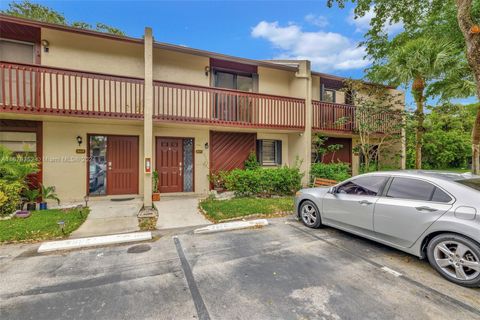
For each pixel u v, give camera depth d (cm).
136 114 728
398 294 287
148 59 710
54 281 321
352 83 1016
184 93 869
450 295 284
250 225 555
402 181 391
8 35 712
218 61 973
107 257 398
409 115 935
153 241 473
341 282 315
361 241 462
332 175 1013
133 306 267
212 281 320
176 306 267
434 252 329
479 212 292
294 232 518
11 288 303
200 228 534
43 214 614
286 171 905
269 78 1077
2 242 454
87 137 817
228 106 877
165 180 928
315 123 1028
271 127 938
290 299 279
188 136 955
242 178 849
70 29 678
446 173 387
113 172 855
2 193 590
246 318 247
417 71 882
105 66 818
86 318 247
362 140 1013
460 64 824
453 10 982
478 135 842
